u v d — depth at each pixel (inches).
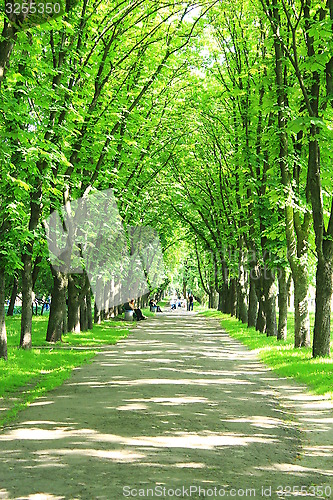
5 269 637.3
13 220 621.3
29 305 743.7
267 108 716.0
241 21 1035.3
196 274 2878.9
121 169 1067.9
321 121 599.8
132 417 359.3
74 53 721.0
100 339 980.6
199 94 1258.0
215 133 1346.0
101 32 809.5
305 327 748.0
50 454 275.7
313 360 611.5
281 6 706.2
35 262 845.2
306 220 738.2
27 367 597.0
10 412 374.6
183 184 1610.5
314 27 574.2
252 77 968.3
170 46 993.5
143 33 961.5
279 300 927.7
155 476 243.9
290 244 745.6
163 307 3582.7
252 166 962.7
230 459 275.0
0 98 505.0
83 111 757.9
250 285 1252.5
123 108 885.2
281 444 309.4
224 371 605.9
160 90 1192.8
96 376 550.3
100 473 246.5
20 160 567.8
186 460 269.4
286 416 386.3
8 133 512.4
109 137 838.5
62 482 234.5
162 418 358.0
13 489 225.9
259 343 895.7
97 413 372.5
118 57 942.4
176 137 1339.8
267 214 951.6
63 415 366.6
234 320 1551.4
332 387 473.1
